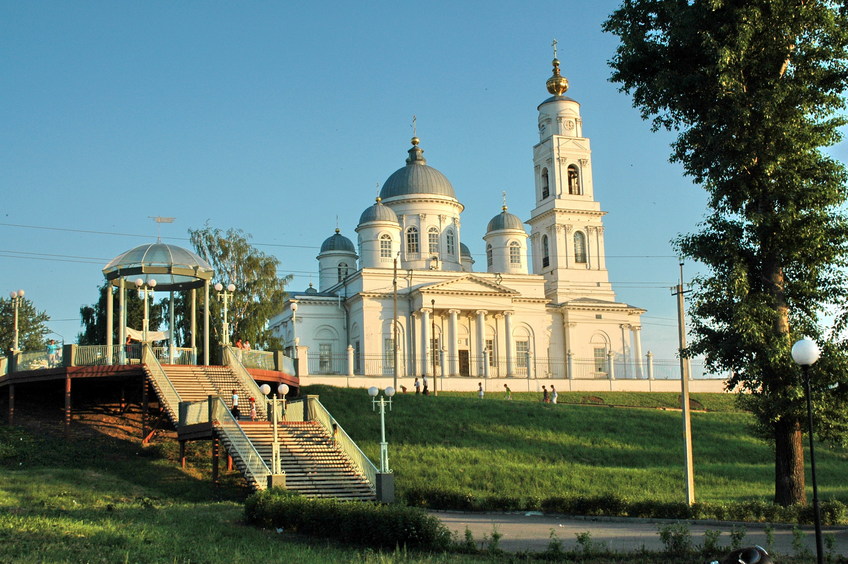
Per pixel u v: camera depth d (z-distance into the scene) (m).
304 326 82.62
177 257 46.91
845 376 28.34
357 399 54.06
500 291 82.06
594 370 87.31
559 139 90.50
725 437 52.00
